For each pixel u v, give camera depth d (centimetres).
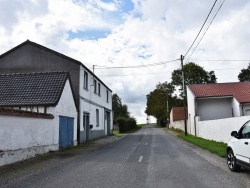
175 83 6297
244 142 840
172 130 4856
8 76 2003
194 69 6088
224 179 829
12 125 1216
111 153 1552
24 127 1324
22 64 2552
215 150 1502
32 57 2544
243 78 6072
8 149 1180
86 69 2594
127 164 1137
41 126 1516
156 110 7956
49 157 1398
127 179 844
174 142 2273
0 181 839
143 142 2338
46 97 1741
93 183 794
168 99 7775
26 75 1989
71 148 1872
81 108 2414
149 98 8456
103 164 1145
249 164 802
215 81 6331
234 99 3192
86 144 2234
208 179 832
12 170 1028
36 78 1939
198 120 2855
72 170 1012
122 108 8019
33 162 1227
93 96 2891
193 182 795
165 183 786
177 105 7638
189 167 1047
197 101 3319
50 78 1916
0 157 1119
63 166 1109
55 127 1706
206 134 2458
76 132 2173
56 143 1723
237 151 898
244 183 777
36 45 2544
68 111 1977
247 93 3241
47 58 2511
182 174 913
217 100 3322
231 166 960
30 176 909
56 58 2484
